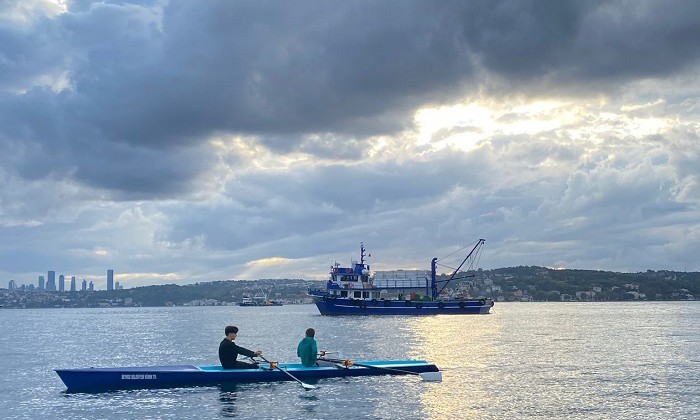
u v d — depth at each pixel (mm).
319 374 35812
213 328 115812
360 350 57312
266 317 177125
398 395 31172
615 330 90438
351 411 27625
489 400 30031
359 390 32500
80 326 137500
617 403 29484
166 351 62719
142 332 103938
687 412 27594
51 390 34125
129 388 33312
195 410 28031
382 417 26562
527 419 26234
